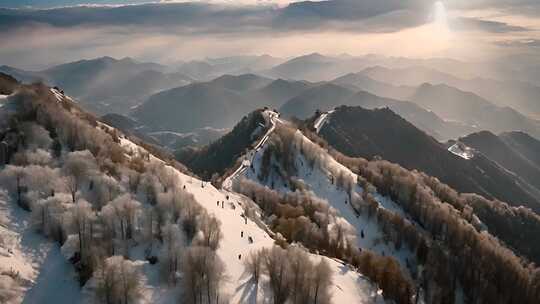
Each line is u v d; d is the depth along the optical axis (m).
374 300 128.00
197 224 118.75
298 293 105.62
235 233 131.75
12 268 96.50
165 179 146.00
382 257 148.62
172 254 105.50
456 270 187.12
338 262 147.00
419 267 179.25
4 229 107.44
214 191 171.12
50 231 109.31
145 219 117.75
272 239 139.38
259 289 107.38
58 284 97.94
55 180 124.75
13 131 146.62
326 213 188.62
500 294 184.75
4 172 122.88
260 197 195.75
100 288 93.75
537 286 193.38
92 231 107.81
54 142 150.12
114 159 152.75
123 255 105.38
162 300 97.12
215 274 102.56
